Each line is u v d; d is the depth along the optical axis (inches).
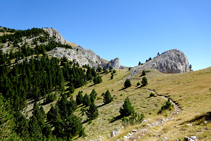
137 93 2581.2
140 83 3511.3
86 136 1115.3
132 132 701.3
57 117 2050.9
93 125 1435.8
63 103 2669.8
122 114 1409.9
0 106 640.4
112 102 2401.6
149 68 5378.9
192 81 2207.2
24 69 5570.9
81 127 1312.7
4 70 5403.5
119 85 4045.3
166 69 5585.6
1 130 594.6
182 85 2142.0
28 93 4153.5
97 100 2984.7
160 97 1815.9
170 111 1061.1
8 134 606.9
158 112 1120.8
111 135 780.0
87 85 4803.2
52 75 5241.1
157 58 6373.0
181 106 1132.5
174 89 2039.9
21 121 1264.8
